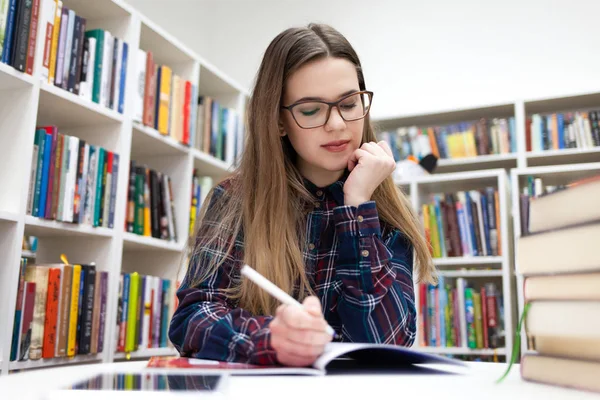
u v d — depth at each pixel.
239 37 3.88
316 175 1.14
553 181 2.78
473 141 2.99
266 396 0.44
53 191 1.75
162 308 2.22
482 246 2.68
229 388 0.48
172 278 2.32
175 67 2.51
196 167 2.65
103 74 1.98
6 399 0.43
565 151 2.77
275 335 0.67
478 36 3.40
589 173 2.63
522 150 2.85
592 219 0.47
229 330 0.76
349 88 1.03
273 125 1.07
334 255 1.06
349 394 0.45
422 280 1.17
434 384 0.52
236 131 2.80
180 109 2.36
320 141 1.03
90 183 1.89
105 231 1.94
